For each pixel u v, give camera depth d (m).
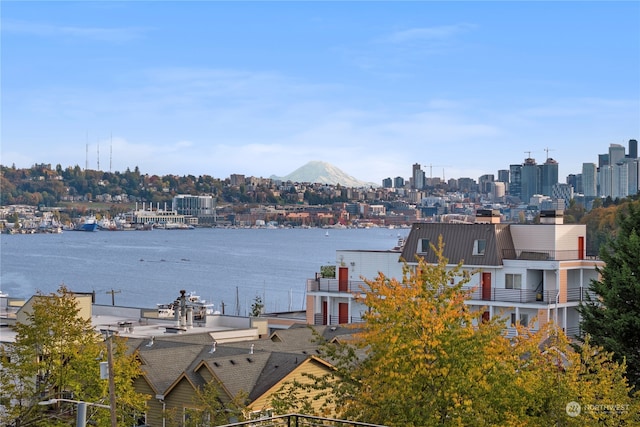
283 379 52.31
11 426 49.06
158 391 54.25
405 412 34.00
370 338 35.69
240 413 46.59
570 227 88.50
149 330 79.56
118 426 48.56
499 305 84.25
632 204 54.78
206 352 60.06
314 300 95.12
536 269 85.19
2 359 51.41
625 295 48.88
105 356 49.47
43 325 50.38
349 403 36.44
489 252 86.44
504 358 36.62
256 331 80.31
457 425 33.50
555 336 40.25
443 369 34.06
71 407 49.75
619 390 37.91
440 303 36.59
